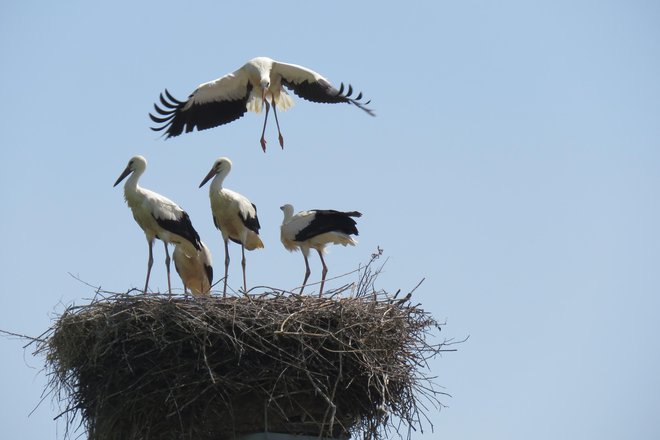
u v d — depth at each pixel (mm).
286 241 20297
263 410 15906
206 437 15984
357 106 20484
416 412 16047
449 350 16406
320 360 15625
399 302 16594
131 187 20062
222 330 15516
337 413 16000
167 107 20609
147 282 20016
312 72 21047
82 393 16016
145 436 15656
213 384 15234
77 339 15984
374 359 15836
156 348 15445
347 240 19969
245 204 20391
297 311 15914
